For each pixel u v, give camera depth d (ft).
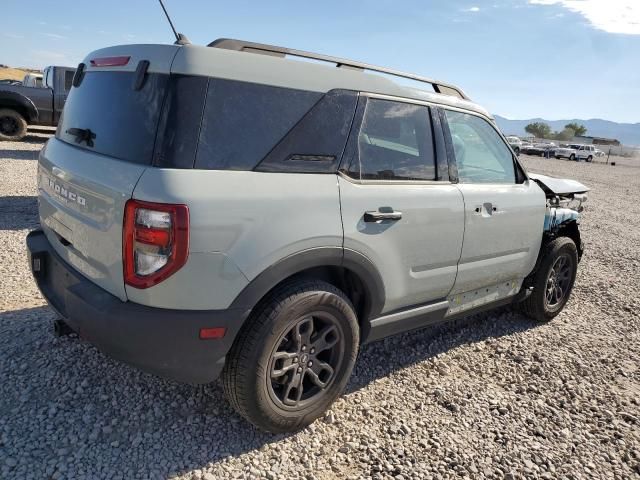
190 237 7.09
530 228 13.23
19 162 36.04
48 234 9.96
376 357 12.27
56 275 9.36
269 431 8.72
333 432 9.27
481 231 11.59
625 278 21.33
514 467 8.86
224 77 7.72
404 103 10.19
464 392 11.13
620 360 13.51
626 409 11.08
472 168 11.89
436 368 12.07
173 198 7.02
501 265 12.65
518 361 12.86
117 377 10.01
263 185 7.82
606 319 16.48
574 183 16.48
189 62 7.48
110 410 9.09
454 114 11.42
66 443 8.21
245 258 7.56
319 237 8.32
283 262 7.95
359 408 10.09
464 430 9.75
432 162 10.67
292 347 8.57
